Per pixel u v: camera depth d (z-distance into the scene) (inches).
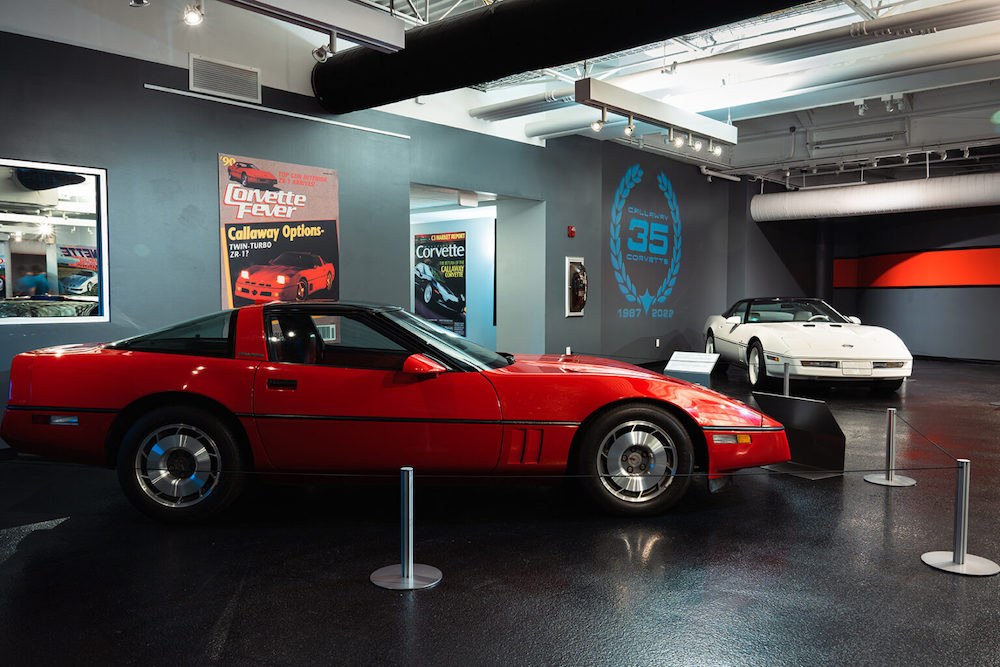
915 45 317.4
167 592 116.6
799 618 106.0
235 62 274.1
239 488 151.1
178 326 159.6
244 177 277.7
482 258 510.3
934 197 528.4
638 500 155.3
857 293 776.3
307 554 134.7
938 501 171.0
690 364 254.4
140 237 250.4
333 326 161.9
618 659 93.9
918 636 100.2
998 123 430.0
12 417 153.7
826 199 583.8
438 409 148.3
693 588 117.4
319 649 97.0
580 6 191.3
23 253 225.9
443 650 96.7
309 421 147.9
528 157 409.4
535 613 108.0
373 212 323.9
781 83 338.0
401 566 124.2
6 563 130.0
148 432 149.0
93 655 95.7
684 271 579.8
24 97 222.8
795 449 206.2
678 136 340.5
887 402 349.4
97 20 237.9
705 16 177.0
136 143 248.4
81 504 168.9
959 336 653.9
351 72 272.7
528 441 149.7
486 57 219.1
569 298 441.1
